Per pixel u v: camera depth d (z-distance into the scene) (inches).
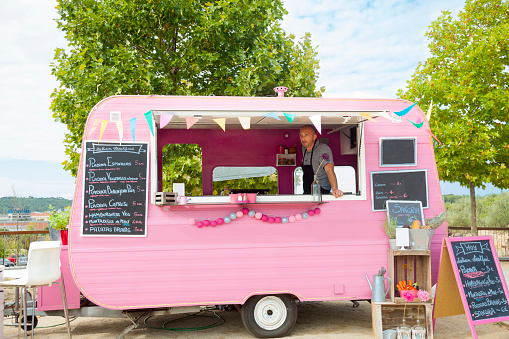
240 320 222.1
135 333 200.1
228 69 338.6
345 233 192.1
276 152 265.0
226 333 197.5
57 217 276.2
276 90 205.3
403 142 201.2
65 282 186.1
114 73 305.6
